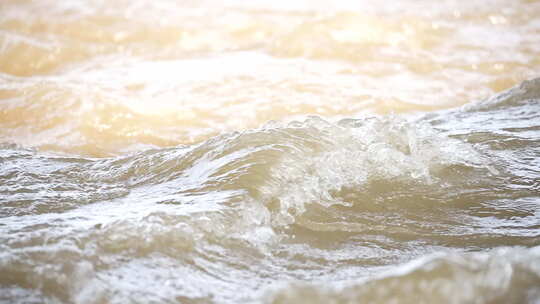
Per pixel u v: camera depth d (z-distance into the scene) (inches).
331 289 363.9
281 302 355.6
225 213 487.8
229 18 1493.6
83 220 477.7
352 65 1211.2
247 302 392.2
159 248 442.9
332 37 1338.6
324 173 564.4
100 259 423.8
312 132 612.1
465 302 356.2
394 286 363.3
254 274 430.6
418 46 1321.4
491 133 703.1
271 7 1577.3
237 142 598.2
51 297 387.9
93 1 1614.2
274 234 483.5
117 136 882.1
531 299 357.1
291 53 1280.8
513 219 519.5
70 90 1007.6
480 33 1423.5
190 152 608.1
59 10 1540.4
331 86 1085.1
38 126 907.4
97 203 528.7
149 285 403.9
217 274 426.3
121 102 981.8
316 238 484.4
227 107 991.6
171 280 411.5
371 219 515.5
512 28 1472.7
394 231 499.2
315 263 450.0
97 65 1246.9
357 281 370.9
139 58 1290.6
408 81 1132.5
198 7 1584.6
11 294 387.2
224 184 534.3
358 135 621.9
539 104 825.5
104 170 609.3
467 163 610.9
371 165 587.8
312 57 1257.4
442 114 832.9
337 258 458.0
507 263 373.4
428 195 554.6
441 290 358.3
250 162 559.8
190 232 461.7
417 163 599.5
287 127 617.9
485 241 485.7
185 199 518.0
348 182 563.8
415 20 1464.1
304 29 1374.3
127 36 1403.8
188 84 1095.0
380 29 1389.0
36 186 563.2
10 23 1462.8
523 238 488.1
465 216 525.0
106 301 383.2
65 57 1286.9
